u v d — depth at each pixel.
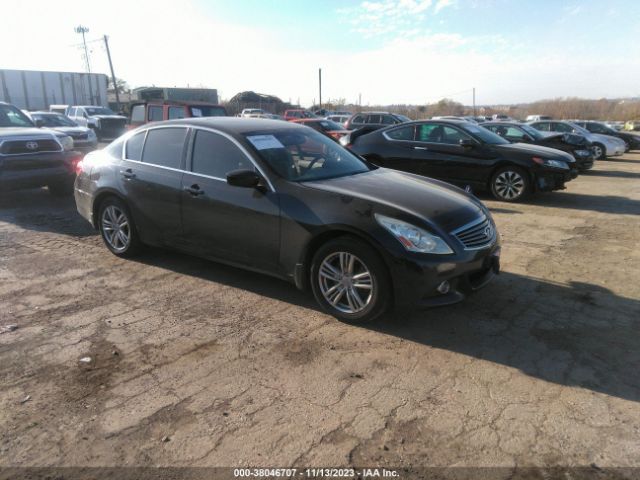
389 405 2.92
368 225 3.66
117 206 5.43
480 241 3.92
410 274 3.55
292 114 33.56
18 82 31.09
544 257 5.74
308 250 4.01
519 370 3.29
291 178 4.27
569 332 3.83
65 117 18.62
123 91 69.38
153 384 3.12
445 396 3.00
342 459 2.48
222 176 4.52
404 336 3.75
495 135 9.93
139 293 4.59
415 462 2.46
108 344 3.63
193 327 3.90
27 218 7.58
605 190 10.85
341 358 3.44
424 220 3.67
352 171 4.80
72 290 4.65
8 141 7.96
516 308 4.27
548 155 8.91
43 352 3.51
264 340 3.69
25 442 2.60
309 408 2.88
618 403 2.94
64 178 8.66
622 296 4.54
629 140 22.80
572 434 2.66
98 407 2.89
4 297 4.47
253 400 2.96
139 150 5.29
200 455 2.51
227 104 51.00
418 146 9.84
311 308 4.25
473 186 9.54
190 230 4.76
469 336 3.76
